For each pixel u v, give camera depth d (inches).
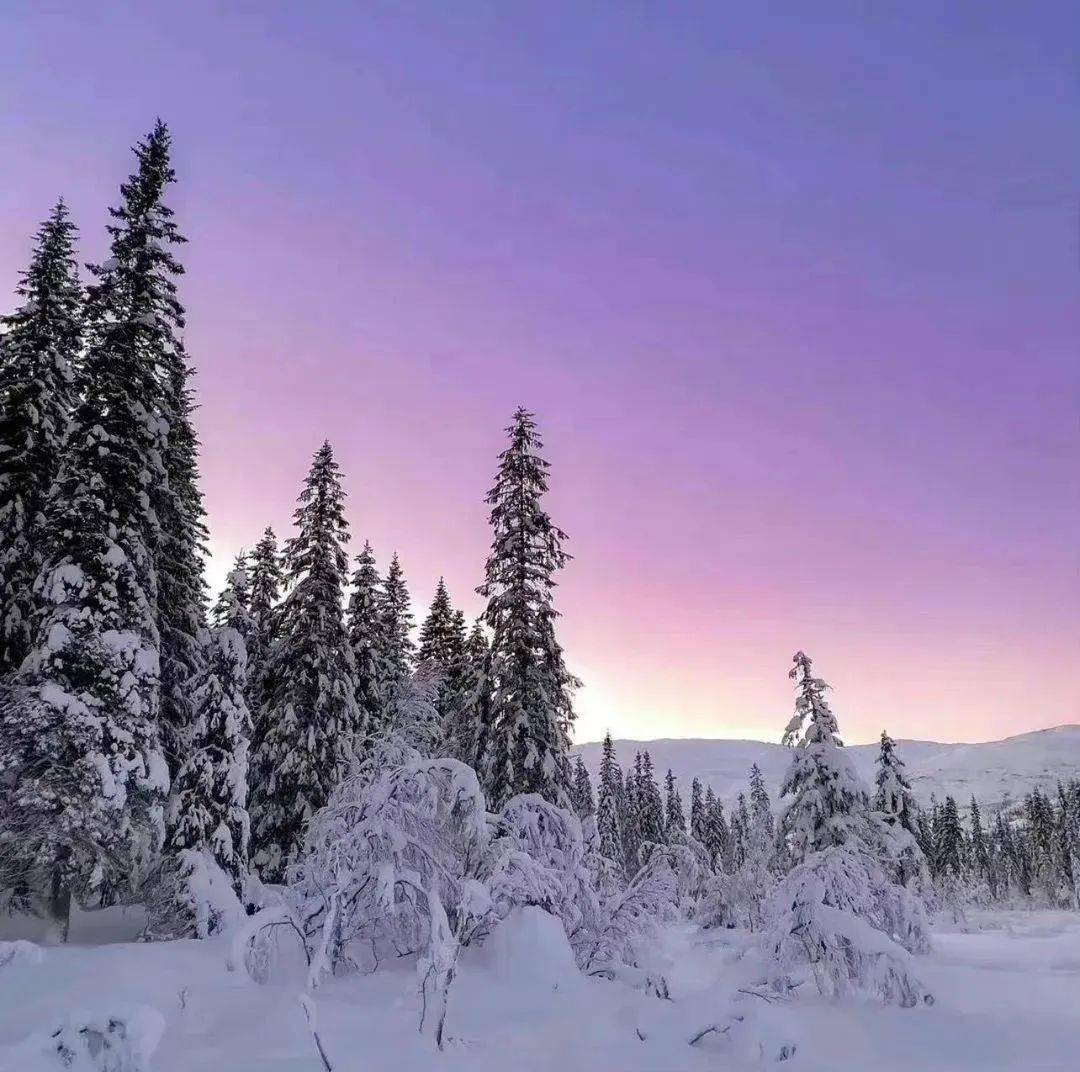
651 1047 307.1
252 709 1016.9
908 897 534.9
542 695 820.0
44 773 569.3
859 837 912.9
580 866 502.0
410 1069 256.7
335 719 951.6
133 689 630.5
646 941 503.2
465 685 1221.7
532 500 900.0
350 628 1199.6
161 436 719.7
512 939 406.3
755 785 2600.9
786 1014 330.3
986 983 501.4
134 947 464.8
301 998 249.8
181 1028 291.7
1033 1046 331.9
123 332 708.7
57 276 785.6
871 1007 401.4
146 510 703.7
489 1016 326.0
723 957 575.2
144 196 765.3
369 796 434.0
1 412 729.0
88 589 623.8
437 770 459.5
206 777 713.0
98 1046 232.8
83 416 681.0
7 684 609.6
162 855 656.4
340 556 1040.8
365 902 404.2
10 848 558.3
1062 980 520.1
